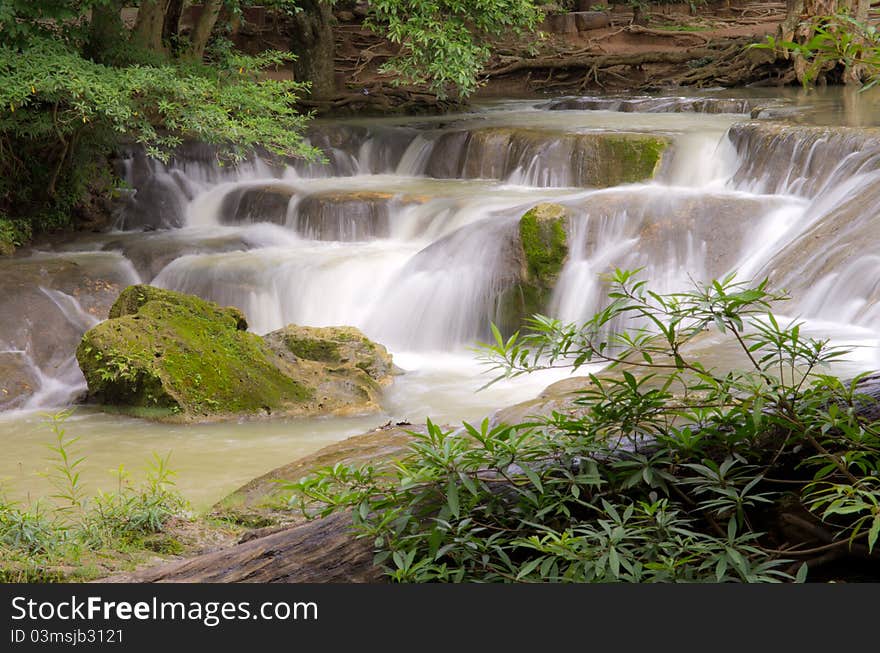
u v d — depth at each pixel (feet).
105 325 37.01
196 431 34.22
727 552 10.26
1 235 49.90
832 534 10.85
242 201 56.65
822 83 76.07
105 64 53.16
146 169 58.49
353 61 86.74
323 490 11.96
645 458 11.23
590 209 44.27
